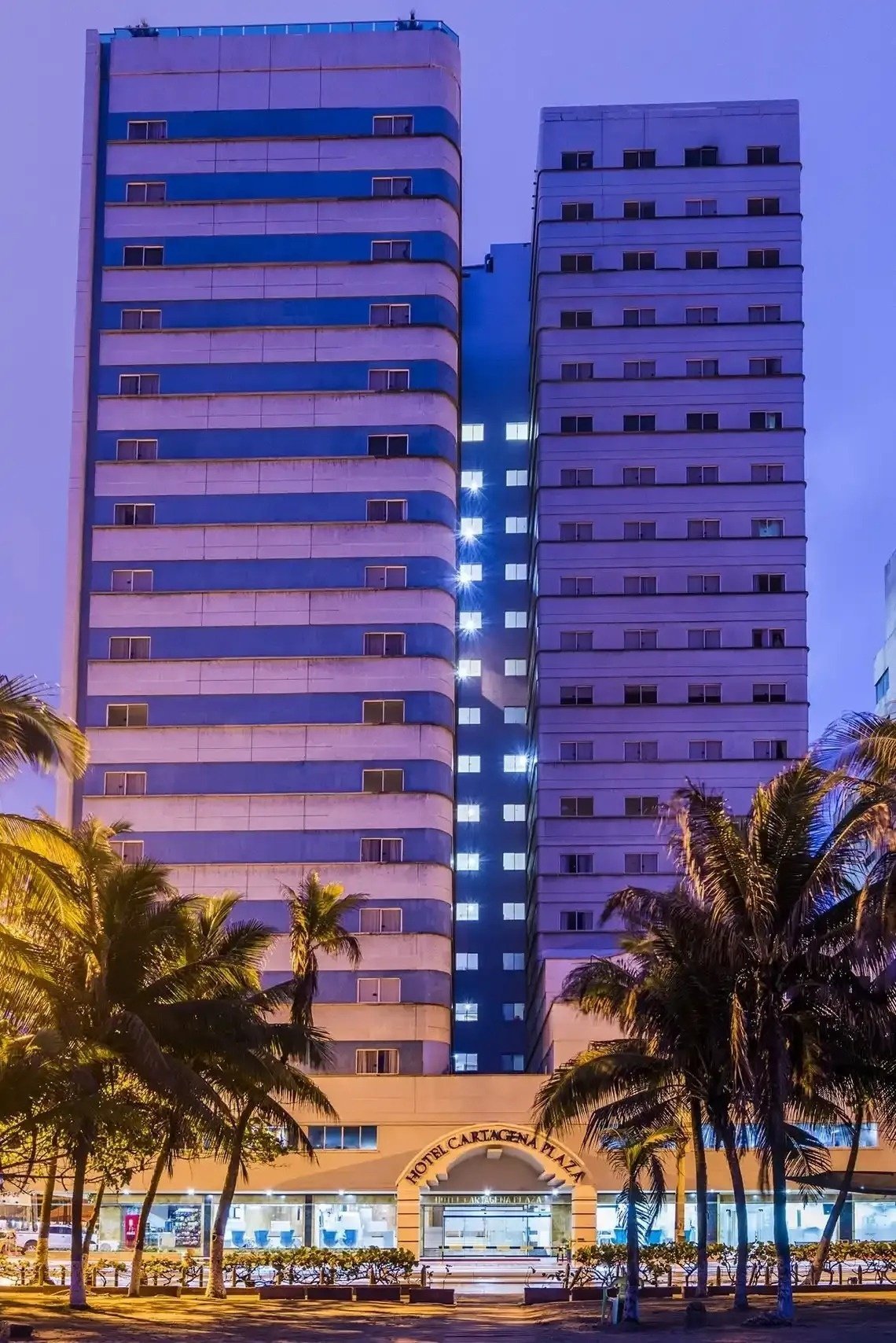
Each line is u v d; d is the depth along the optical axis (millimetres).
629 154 108438
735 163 108000
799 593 102938
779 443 104750
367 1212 84625
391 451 99125
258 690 96000
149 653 96750
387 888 93125
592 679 102062
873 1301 53938
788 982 44188
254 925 56750
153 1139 54250
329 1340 43250
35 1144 47688
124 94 103500
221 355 100250
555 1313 53656
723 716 101375
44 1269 60750
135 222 101938
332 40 103812
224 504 98375
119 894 46031
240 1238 83938
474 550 124625
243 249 101438
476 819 121250
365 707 95750
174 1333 44156
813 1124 53188
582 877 99562
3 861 36750
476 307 127875
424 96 103250
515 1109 86438
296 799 94500
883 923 39438
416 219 101812
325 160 102500
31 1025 42812
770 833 43469
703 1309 48188
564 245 107375
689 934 46312
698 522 104000
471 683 122875
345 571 97500
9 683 36906
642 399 105500
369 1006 91125
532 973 107250
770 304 106312
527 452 125500
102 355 100625
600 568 103500
